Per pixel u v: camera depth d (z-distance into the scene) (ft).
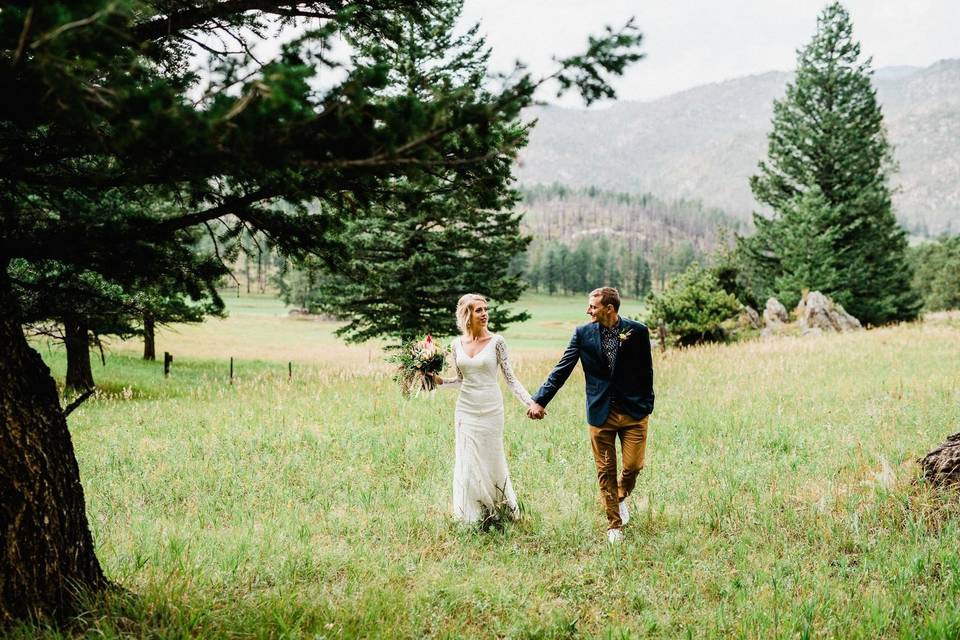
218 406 36.37
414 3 14.11
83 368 55.47
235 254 14.66
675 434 27.53
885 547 14.67
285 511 18.62
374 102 9.06
